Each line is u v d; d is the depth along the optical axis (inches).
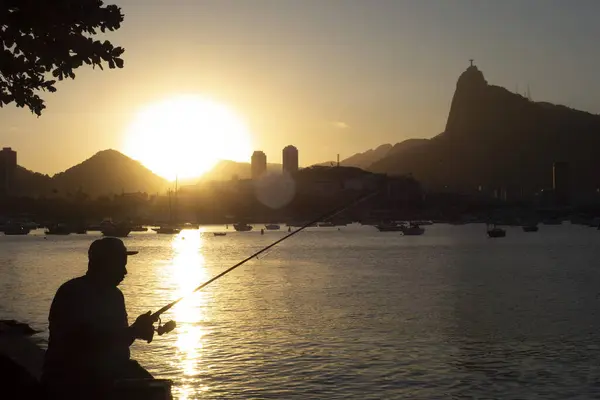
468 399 996.6
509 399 1005.2
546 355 1302.9
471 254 5162.4
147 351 1314.0
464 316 1841.8
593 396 1017.5
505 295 2409.0
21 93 588.4
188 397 996.6
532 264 4079.7
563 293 2463.1
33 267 4010.8
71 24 558.9
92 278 321.7
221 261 4618.6
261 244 7268.7
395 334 1536.7
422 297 2345.0
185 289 2669.8
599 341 1432.1
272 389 1046.4
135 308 2060.8
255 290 2593.5
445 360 1251.2
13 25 542.0
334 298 2304.4
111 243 323.3
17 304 2140.7
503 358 1270.9
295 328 1621.6
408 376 1132.5
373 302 2180.1
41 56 550.0
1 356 360.5
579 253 5201.8
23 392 341.1
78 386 311.0
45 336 1189.1
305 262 4397.1
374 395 1017.5
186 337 1477.6
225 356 1272.1
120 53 566.6
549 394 1035.9
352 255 5162.4
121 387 309.3
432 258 4717.0
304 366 1195.3
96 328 312.5
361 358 1258.6
